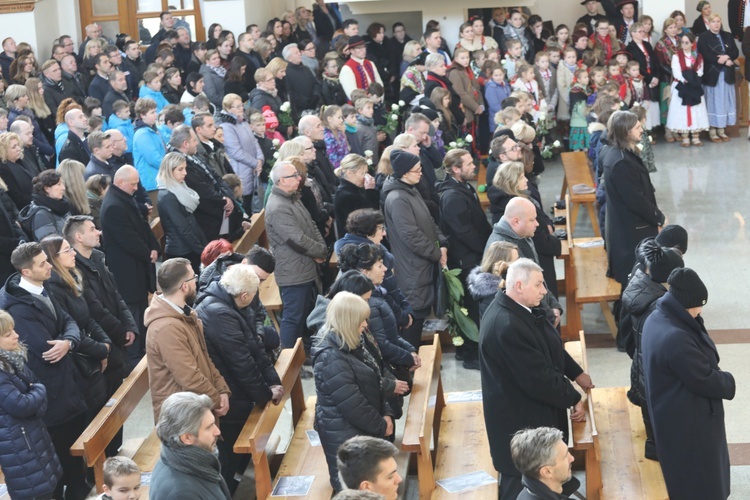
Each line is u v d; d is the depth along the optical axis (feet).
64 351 18.67
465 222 25.46
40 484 17.33
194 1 53.21
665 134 49.80
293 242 24.48
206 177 27.55
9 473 17.22
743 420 22.25
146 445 19.39
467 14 54.75
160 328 17.47
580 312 26.99
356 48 44.75
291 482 18.25
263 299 26.84
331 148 32.81
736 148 47.06
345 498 10.39
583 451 20.25
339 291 19.27
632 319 19.48
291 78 43.09
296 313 25.03
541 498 14.01
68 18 52.16
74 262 20.35
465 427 20.30
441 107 37.55
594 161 35.83
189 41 49.03
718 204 38.27
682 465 17.16
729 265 31.73
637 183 25.66
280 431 22.91
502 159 27.09
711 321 27.66
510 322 16.84
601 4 53.11
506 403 17.19
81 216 21.25
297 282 24.84
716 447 17.12
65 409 18.89
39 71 43.42
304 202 27.22
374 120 40.24
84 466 19.74
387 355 19.47
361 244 20.15
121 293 25.36
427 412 18.26
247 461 21.20
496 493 17.71
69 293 19.92
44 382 18.65
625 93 46.03
